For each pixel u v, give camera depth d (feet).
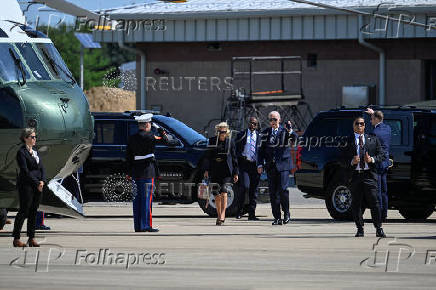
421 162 179.11
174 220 180.65
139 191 152.05
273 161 169.37
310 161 186.60
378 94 305.73
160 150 189.67
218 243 132.36
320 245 130.11
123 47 317.83
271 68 314.76
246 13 306.76
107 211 207.92
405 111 180.65
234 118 300.61
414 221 186.50
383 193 169.89
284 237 142.31
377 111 167.02
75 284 92.63
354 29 299.38
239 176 183.52
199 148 188.85
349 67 308.19
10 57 135.33
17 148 131.13
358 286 91.91
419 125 179.93
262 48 314.76
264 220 182.09
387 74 304.09
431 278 97.86
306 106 311.06
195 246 128.06
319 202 233.96
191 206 223.51
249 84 317.01
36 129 131.95
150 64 324.80
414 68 301.43
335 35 301.63
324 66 310.04
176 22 316.40
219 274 100.22
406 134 179.93
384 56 303.07
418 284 93.56
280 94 300.81
